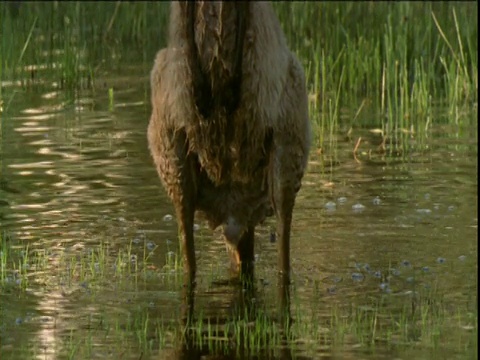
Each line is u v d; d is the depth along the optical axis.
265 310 16.12
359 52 32.12
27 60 33.62
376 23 34.84
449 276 17.20
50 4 42.31
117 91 31.52
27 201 21.23
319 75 31.89
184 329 15.34
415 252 18.34
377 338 14.87
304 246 18.77
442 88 31.47
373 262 17.95
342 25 35.25
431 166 23.67
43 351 14.53
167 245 19.08
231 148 16.98
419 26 33.59
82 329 15.37
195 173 17.64
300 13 37.94
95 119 28.02
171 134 17.25
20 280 17.31
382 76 30.78
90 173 23.11
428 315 15.63
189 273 17.64
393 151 25.06
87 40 38.81
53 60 34.66
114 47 38.19
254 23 16.22
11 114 28.45
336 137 26.45
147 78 33.34
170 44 16.78
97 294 16.81
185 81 16.45
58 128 27.02
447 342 14.66
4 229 19.64
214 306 16.39
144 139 25.98
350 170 23.53
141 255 18.58
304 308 16.11
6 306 16.25
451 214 20.27
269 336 15.02
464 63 29.53
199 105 16.45
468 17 34.53
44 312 16.03
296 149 17.33
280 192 17.38
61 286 17.16
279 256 17.56
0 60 29.06
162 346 14.74
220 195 18.03
